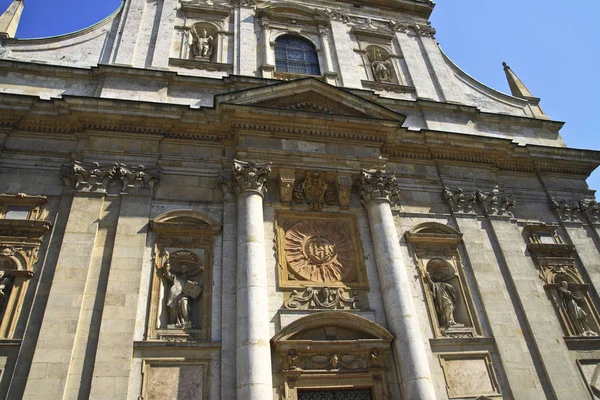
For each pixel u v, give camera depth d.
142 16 18.55
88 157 13.99
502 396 12.54
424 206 15.86
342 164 15.26
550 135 19.62
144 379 10.88
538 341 13.59
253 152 14.59
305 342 11.81
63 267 11.95
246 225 13.12
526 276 14.92
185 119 15.04
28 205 13.11
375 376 12.04
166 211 13.66
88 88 15.92
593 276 15.72
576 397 12.78
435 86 20.06
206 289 12.55
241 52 18.45
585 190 18.11
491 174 17.25
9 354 10.81
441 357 12.80
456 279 14.51
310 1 21.70
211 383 11.17
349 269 13.88
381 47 21.06
